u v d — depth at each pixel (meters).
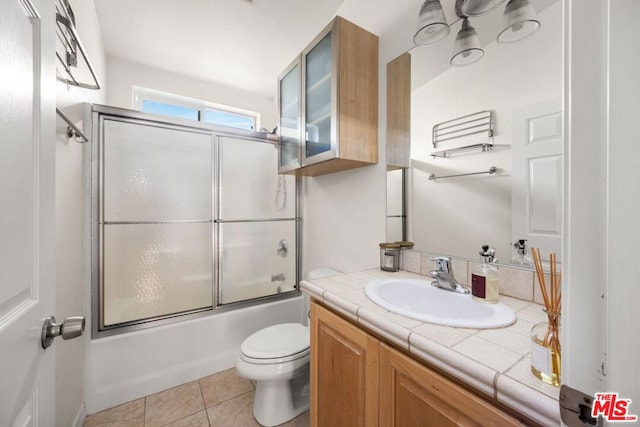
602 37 0.30
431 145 1.26
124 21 1.93
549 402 0.46
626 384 0.29
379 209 1.53
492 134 1.04
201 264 1.98
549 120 0.90
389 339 0.78
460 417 0.61
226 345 1.98
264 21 1.94
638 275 0.28
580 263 0.32
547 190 0.90
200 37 2.11
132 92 2.46
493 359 0.59
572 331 0.33
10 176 0.49
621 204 0.29
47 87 0.65
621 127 0.29
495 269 0.99
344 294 1.03
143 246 1.78
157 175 1.83
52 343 0.66
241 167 2.17
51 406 0.66
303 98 1.65
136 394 1.65
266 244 2.27
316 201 2.16
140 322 1.73
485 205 1.07
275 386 1.48
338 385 1.00
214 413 1.54
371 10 1.55
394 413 0.77
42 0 0.62
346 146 1.39
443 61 1.20
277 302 2.23
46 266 0.63
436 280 1.12
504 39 1.00
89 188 1.56
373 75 1.49
